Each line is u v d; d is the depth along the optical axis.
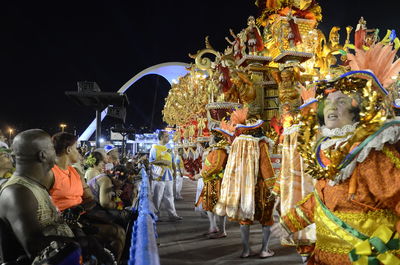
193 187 17.00
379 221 1.69
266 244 4.65
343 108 1.86
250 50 6.68
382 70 1.88
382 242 1.62
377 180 1.67
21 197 1.79
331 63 7.16
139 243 1.47
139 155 15.82
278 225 2.64
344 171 1.77
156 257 1.28
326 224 1.85
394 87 2.24
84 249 2.37
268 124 6.78
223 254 4.84
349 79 1.84
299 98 5.98
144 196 3.37
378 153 1.71
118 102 6.70
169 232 6.45
